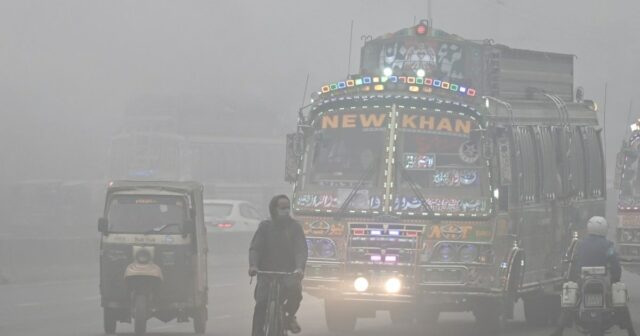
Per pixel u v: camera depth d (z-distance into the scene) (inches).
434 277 1389.0
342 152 1435.8
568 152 1704.0
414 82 1411.2
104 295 1478.8
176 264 1481.3
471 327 1663.4
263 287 1053.8
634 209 2076.8
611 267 1208.8
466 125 1403.8
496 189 1391.5
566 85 1824.6
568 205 1699.1
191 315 1518.2
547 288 1606.8
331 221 1417.3
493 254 1387.8
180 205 1503.4
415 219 1396.4
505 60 1646.2
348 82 1435.8
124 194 1505.9
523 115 1524.4
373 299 1400.1
